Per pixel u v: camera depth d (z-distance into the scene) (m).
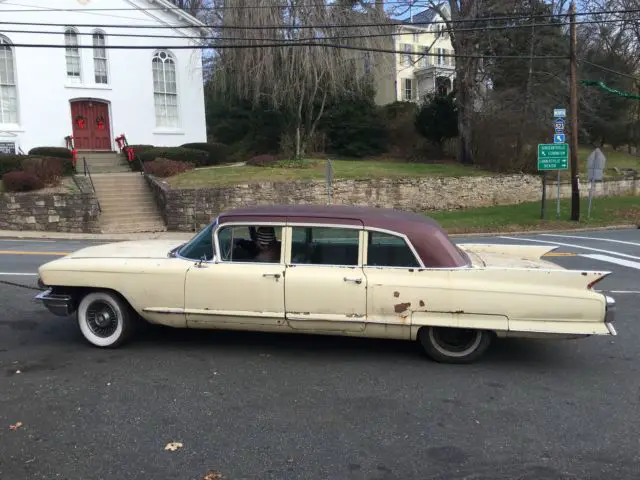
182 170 24.86
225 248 5.60
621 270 11.12
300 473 3.51
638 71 39.34
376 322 5.32
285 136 30.75
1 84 26.39
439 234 5.46
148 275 5.62
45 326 6.73
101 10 27.84
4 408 4.42
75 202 19.83
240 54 25.47
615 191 30.05
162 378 5.07
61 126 27.47
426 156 35.00
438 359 5.51
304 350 5.86
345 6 25.83
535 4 28.25
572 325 5.11
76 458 3.66
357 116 35.31
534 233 19.23
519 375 5.24
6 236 18.33
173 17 29.39
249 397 4.66
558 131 21.27
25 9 26.19
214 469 3.55
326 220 5.44
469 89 29.66
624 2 33.25
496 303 5.17
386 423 4.21
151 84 29.34
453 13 28.55
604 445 3.91
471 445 3.89
